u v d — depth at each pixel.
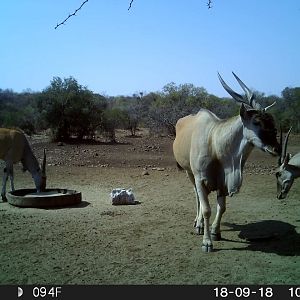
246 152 3.96
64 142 17.00
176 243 4.41
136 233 4.76
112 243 4.39
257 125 3.79
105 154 13.16
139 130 24.67
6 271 3.61
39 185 6.78
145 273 3.56
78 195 6.28
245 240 4.52
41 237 4.59
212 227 4.54
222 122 4.16
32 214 5.62
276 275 3.53
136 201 6.50
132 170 9.85
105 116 18.52
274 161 11.38
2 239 4.52
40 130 21.22
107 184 8.05
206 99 19.80
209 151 4.17
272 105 3.97
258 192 7.16
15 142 6.67
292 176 4.68
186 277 3.48
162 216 5.55
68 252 4.10
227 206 6.14
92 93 18.16
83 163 11.09
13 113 20.17
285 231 4.84
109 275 3.52
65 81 17.88
